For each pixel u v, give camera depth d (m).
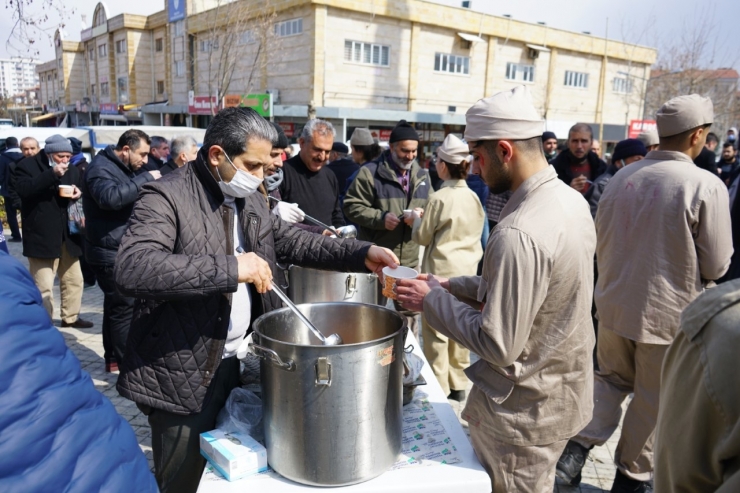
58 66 39.78
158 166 5.93
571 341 1.57
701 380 0.85
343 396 1.37
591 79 27.77
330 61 19.14
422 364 2.10
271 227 1.95
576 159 4.97
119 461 0.99
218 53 21.91
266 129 1.65
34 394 0.89
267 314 1.67
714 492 0.83
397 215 3.84
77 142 8.53
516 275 1.43
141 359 1.65
